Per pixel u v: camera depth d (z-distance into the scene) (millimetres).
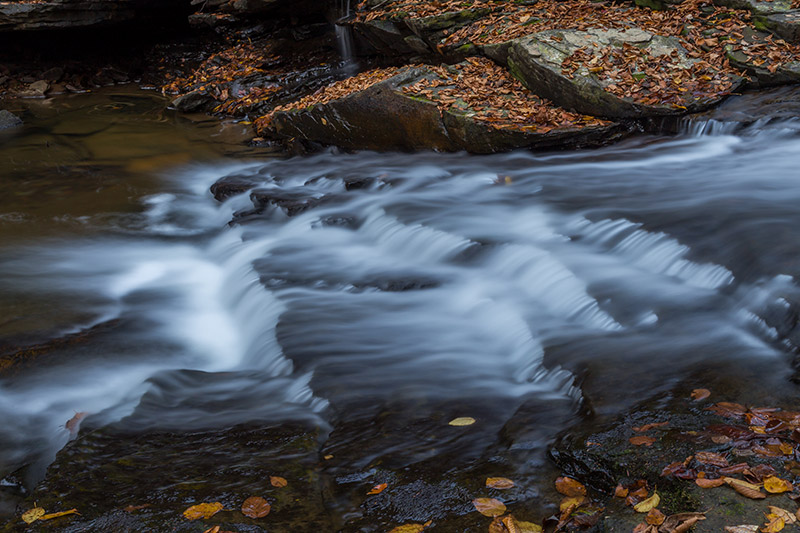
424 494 3182
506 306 5352
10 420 4551
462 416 3875
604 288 5184
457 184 8320
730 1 10008
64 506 3297
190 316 6238
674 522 2693
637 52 9398
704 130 8492
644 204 6633
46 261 7402
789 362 3855
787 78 8781
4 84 15289
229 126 12469
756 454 3031
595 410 3580
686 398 3576
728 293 4812
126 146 11469
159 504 3260
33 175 10164
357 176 8898
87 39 16359
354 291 6012
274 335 5203
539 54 9484
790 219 5539
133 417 4234
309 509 3166
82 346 5516
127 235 8227
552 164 8539
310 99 11125
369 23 12375
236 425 4043
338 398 4188
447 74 10250
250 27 15250
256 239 7766
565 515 2906
